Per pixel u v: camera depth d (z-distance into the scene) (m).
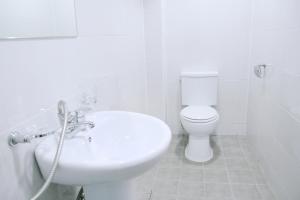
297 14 1.30
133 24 2.11
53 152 0.82
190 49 2.57
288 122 1.43
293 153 1.35
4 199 0.72
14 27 0.77
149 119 1.12
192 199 1.71
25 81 0.82
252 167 2.09
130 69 2.08
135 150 1.06
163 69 2.56
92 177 0.74
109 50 1.64
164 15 2.51
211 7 2.44
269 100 1.81
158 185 1.89
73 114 0.99
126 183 1.03
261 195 1.72
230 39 2.49
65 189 1.05
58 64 1.04
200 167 2.12
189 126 2.13
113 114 1.21
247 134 2.65
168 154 2.38
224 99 2.67
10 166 0.74
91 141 1.01
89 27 1.35
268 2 1.87
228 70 2.57
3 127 0.72
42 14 0.92
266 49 1.91
